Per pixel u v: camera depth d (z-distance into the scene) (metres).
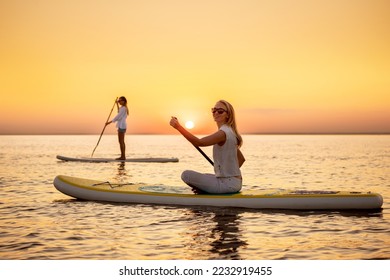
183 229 7.66
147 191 10.06
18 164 21.56
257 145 62.69
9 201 10.41
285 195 9.24
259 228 7.72
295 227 7.80
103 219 8.43
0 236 7.25
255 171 18.88
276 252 6.44
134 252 6.44
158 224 8.02
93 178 15.52
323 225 7.94
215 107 9.52
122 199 10.03
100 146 56.88
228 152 9.45
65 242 6.92
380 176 16.77
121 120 22.05
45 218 8.55
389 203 10.16
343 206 9.13
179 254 6.35
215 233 7.42
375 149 45.41
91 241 6.98
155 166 20.61
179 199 9.58
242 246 6.71
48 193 11.68
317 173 17.98
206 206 9.42
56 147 51.00
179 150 46.25
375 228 7.73
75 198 10.75
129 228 7.75
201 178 9.53
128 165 20.89
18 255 6.30
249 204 9.25
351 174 17.52
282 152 38.44
